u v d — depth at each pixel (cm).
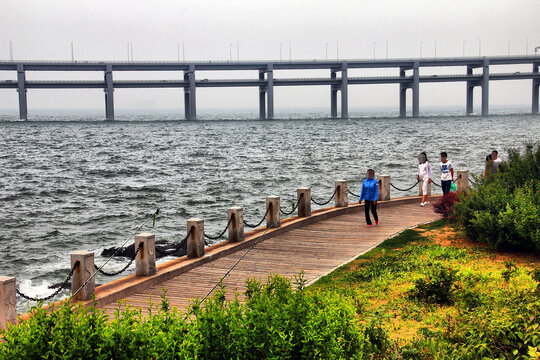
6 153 8612
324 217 2002
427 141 10469
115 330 573
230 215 1600
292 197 4044
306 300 670
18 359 548
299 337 609
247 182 4959
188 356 557
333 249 1580
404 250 1529
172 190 4503
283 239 1702
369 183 1859
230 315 630
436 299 1058
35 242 2703
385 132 14238
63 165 6775
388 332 880
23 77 18150
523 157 1941
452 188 2148
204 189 4538
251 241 1633
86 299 1098
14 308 970
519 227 1398
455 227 1761
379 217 2034
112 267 2067
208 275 1325
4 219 3306
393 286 1181
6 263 2284
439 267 1203
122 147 9988
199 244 1432
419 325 927
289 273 1347
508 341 682
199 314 636
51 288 1895
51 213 3503
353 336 646
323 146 9581
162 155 8175
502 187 1688
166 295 1174
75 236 2830
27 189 4638
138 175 5675
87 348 553
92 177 5534
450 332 809
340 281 1257
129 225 3103
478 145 9212
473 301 903
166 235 2811
